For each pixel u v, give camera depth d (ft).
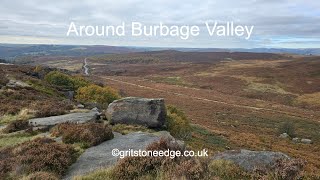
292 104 333.42
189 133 120.16
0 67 208.74
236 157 38.09
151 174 32.86
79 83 198.90
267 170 34.83
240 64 647.56
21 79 162.40
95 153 43.70
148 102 76.13
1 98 105.70
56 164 36.96
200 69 599.57
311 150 158.20
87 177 32.89
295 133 206.69
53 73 196.13
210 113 263.49
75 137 49.01
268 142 163.84
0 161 38.32
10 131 64.59
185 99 333.83
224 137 158.10
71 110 86.17
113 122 74.54
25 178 32.86
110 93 167.02
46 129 64.80
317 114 280.10
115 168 33.96
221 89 413.80
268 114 270.05
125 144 48.34
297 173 34.22
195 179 31.01
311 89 384.27
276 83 422.82
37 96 120.16
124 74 604.49
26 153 39.91
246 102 327.67
